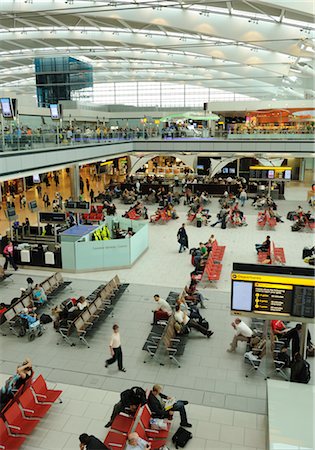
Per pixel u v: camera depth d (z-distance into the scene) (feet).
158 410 25.73
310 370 31.42
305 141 113.19
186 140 120.37
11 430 24.52
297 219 83.82
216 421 26.99
